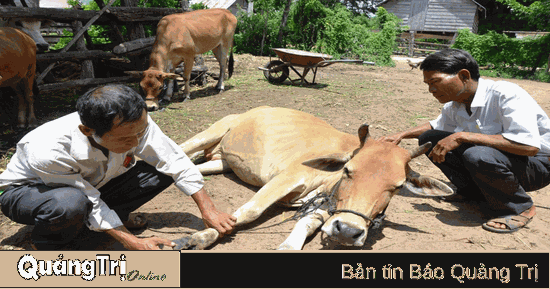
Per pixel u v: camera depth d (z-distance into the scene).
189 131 6.16
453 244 3.15
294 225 3.44
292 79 11.45
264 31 19.47
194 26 8.35
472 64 3.24
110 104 2.13
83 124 2.26
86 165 2.56
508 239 3.23
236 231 3.32
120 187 2.96
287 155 3.81
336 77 12.59
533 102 3.28
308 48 20.23
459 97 3.35
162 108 7.52
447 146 3.21
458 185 3.91
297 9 19.75
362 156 2.85
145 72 7.36
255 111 4.64
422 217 3.66
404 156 2.88
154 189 3.05
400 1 30.28
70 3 15.73
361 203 2.67
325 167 3.11
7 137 5.92
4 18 6.98
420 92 10.20
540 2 20.23
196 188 2.91
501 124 3.32
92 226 2.60
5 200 2.61
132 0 10.05
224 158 4.57
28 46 6.11
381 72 14.99
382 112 7.60
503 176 3.18
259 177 3.89
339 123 6.68
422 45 29.44
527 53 18.73
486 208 3.85
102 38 13.77
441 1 29.05
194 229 3.27
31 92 6.46
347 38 19.30
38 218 2.46
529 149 3.04
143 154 2.79
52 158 2.39
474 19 28.86
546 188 4.48
